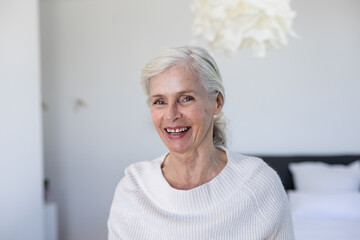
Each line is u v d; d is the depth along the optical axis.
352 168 3.42
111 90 3.96
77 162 4.04
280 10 1.85
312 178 3.36
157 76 1.03
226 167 1.14
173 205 1.12
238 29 1.90
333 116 3.63
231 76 3.75
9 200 2.76
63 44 4.02
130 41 3.91
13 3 2.75
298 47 3.65
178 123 1.04
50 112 4.07
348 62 3.59
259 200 1.10
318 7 3.60
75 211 4.07
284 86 3.68
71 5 3.99
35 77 2.85
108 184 4.00
